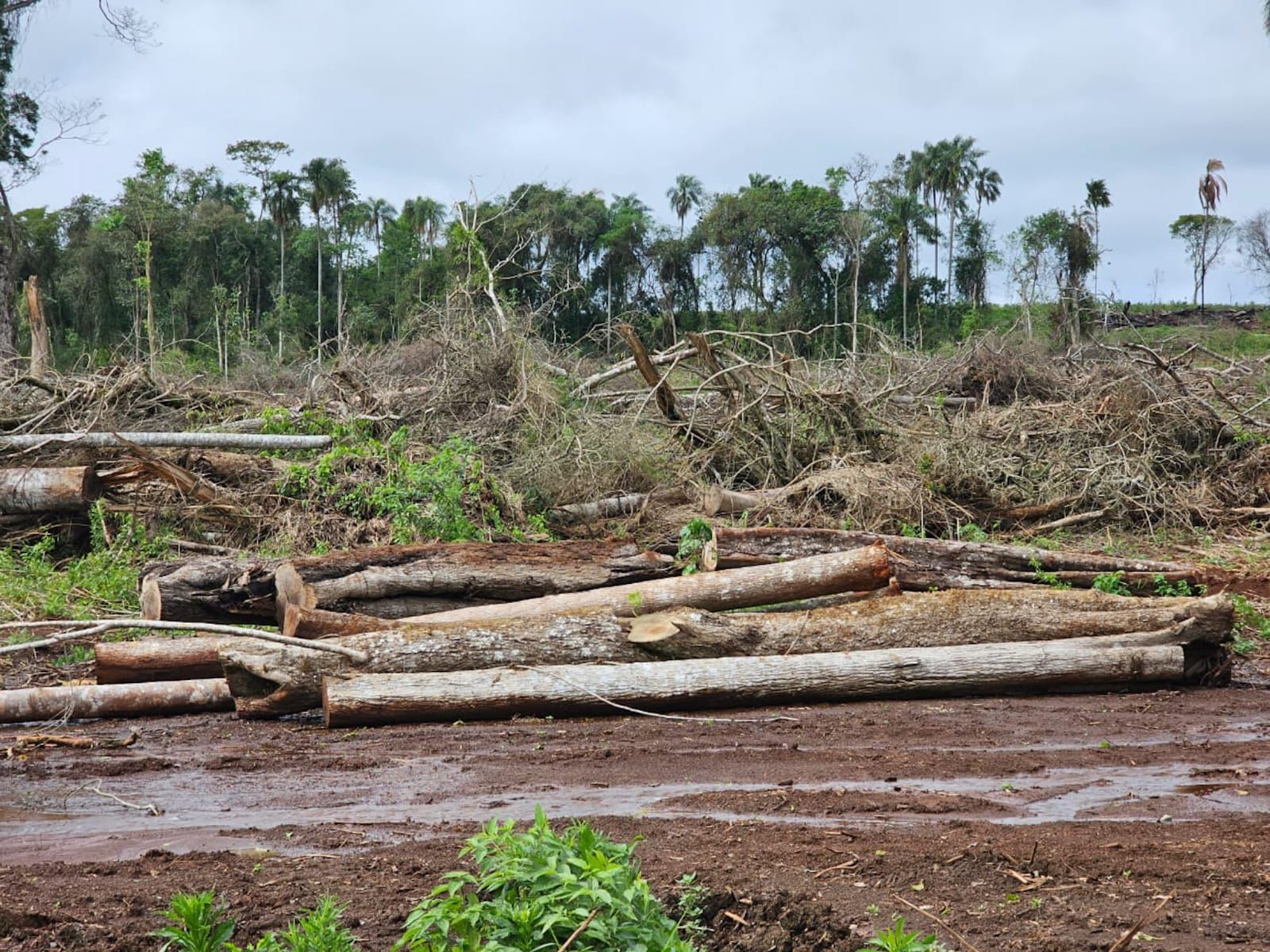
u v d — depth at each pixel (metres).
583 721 7.75
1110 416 16.25
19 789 6.27
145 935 3.80
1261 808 5.54
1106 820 5.31
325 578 9.35
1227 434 16.39
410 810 5.73
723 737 7.22
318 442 13.77
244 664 7.79
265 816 5.69
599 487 14.00
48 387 15.34
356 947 3.67
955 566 10.48
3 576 11.34
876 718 7.70
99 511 12.54
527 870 3.20
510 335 15.90
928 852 4.66
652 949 3.18
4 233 38.28
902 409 16.95
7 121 36.25
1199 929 3.82
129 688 8.11
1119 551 13.89
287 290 60.56
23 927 4.01
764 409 15.10
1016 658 8.29
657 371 15.51
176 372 21.66
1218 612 8.60
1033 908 4.04
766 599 9.24
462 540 12.05
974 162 65.19
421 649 7.93
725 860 4.61
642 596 9.07
